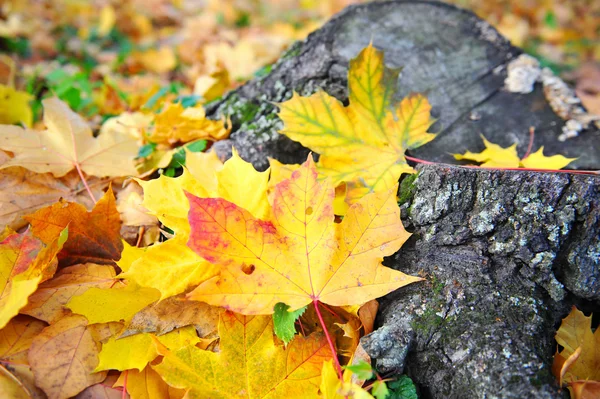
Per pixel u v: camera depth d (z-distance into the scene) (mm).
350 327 471
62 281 500
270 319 470
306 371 463
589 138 588
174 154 593
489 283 482
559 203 476
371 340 459
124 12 1567
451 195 492
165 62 1192
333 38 627
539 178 477
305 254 466
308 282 464
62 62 1164
